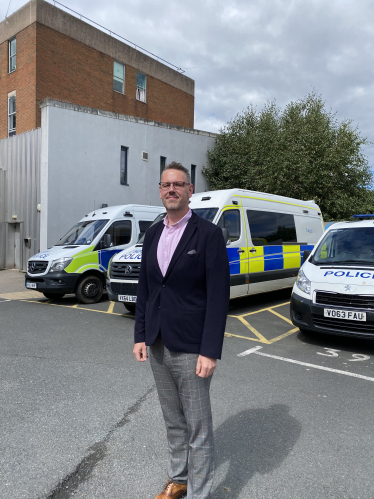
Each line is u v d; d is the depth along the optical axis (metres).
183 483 2.33
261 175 18.14
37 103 17.27
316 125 17.50
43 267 8.83
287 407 3.59
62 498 2.33
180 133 18.19
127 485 2.46
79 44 19.00
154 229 2.28
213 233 2.08
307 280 5.68
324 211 17.94
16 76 18.12
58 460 2.71
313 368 4.70
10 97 18.61
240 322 7.23
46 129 13.31
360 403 3.70
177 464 2.31
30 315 7.65
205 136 19.61
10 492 2.37
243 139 19.55
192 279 2.06
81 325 6.81
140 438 3.01
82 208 14.30
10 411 3.45
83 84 19.27
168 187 2.13
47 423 3.23
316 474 2.58
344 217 17.55
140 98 22.73
